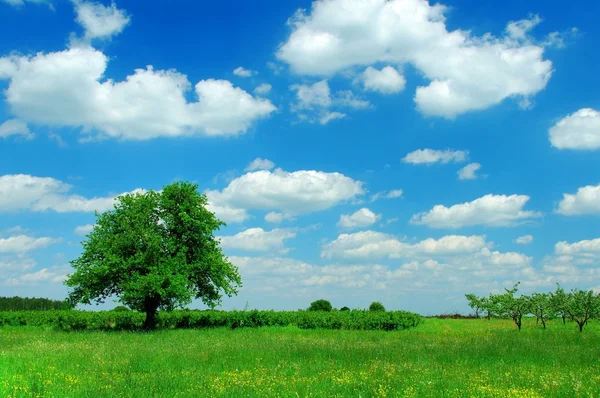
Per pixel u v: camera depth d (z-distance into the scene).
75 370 16.80
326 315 44.44
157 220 40.81
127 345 25.08
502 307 41.22
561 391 13.75
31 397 12.45
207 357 19.94
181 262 39.28
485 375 16.11
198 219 40.88
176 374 15.94
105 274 37.56
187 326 43.38
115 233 39.75
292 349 23.05
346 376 15.75
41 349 22.69
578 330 40.00
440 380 14.95
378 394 13.23
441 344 26.00
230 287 42.06
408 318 45.34
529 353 21.78
